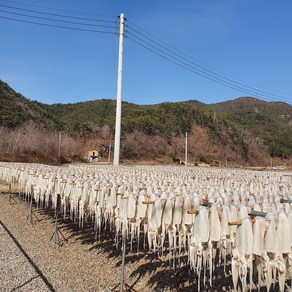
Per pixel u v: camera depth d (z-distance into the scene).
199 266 4.09
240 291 5.27
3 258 6.48
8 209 11.93
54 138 51.19
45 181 9.05
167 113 82.12
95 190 6.66
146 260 6.64
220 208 4.30
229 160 74.62
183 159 70.06
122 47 19.48
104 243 7.74
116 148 18.94
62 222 9.71
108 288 5.36
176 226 4.98
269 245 3.65
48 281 5.51
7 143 42.50
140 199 5.29
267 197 5.69
